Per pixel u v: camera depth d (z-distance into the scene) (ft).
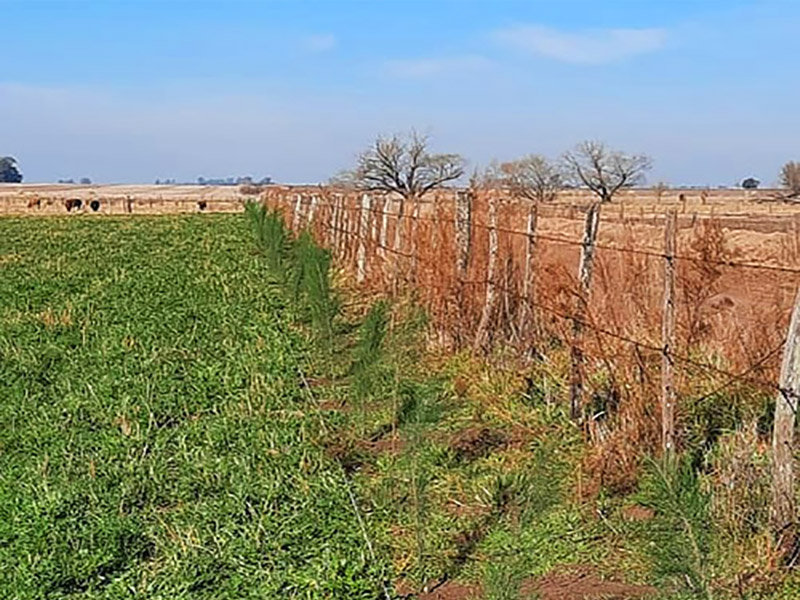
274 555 18.95
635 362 22.29
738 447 19.56
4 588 17.80
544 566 18.08
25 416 26.84
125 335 36.52
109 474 22.31
